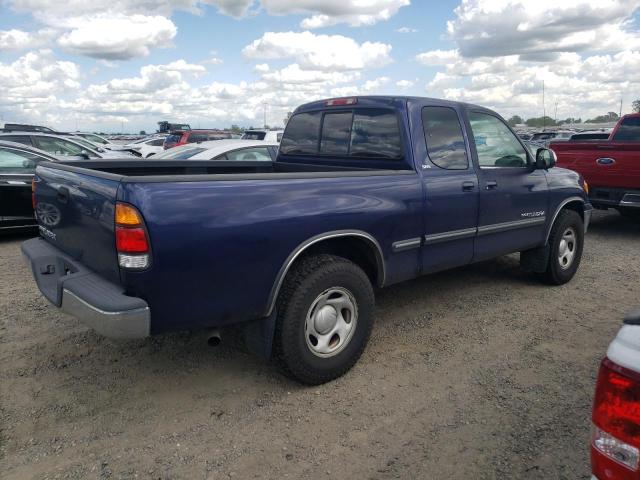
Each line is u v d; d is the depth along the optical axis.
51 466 2.77
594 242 8.36
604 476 1.59
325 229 3.48
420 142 4.23
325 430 3.11
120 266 2.80
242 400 3.44
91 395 3.46
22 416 3.21
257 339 3.46
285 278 3.41
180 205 2.86
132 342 4.26
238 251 3.08
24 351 4.07
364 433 3.08
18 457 2.83
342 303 3.65
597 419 1.62
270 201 3.22
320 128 5.00
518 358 4.05
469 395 3.51
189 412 3.29
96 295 2.86
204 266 2.97
